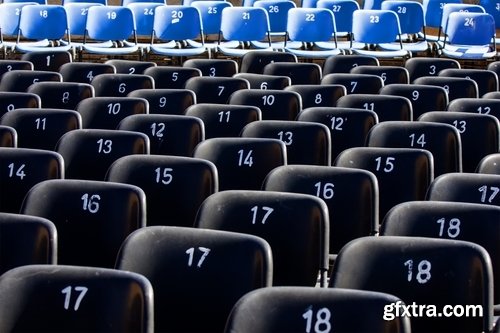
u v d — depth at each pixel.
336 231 4.02
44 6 9.85
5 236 3.25
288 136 4.98
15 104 6.09
